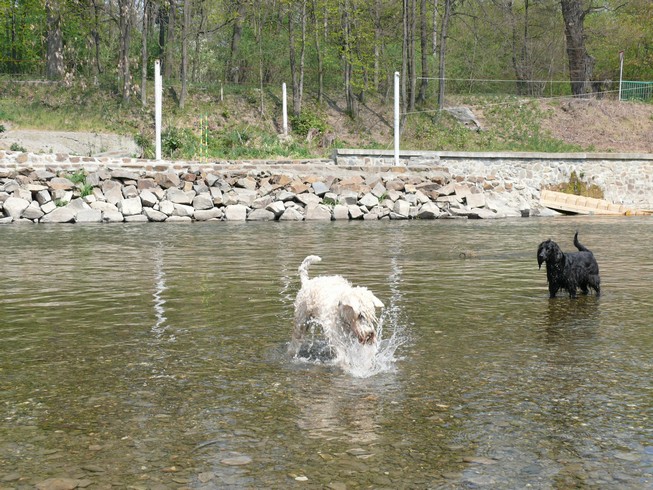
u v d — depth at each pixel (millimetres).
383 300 9219
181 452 4105
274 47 42531
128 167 26688
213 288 10117
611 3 51000
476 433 4410
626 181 33062
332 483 3684
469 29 48000
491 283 10680
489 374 5754
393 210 26203
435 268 12320
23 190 23703
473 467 3893
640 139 38062
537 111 40094
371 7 40312
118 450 4141
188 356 6336
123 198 24719
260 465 3914
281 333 7285
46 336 7141
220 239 17500
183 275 11383
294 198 25922
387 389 5348
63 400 5078
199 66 45156
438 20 47594
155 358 6262
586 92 42000
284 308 8617
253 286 10289
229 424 4570
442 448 4164
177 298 9312
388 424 4570
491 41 48969
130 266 12492
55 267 12359
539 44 48656
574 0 41281
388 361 6172
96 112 36594
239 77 45000
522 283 10695
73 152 30922
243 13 42688
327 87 43500
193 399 5098
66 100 37562
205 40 43469
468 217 26547
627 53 51031
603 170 32781
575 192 32531
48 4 36375
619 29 49562
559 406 4926
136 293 9703
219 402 5027
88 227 21141
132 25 41062
